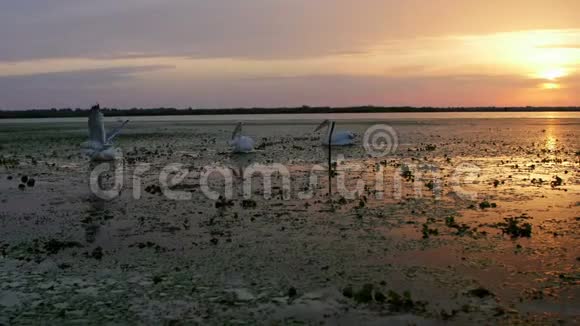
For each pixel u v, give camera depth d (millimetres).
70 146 35906
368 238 11641
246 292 8766
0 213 14820
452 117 91000
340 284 9031
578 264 9805
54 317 7973
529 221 12898
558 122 65562
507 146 32156
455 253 10523
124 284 9195
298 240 11570
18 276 9680
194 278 9422
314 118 89875
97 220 13828
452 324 7559
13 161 26734
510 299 8336
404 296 8344
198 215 14172
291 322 7695
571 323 7539
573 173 20688
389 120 75188
